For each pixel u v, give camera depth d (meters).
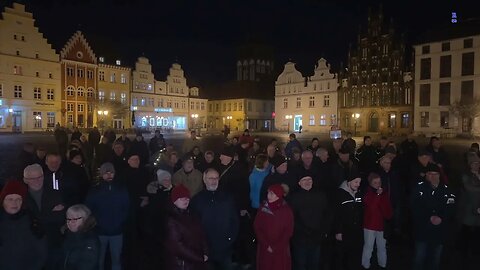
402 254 8.33
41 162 10.25
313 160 8.74
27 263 4.94
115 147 11.32
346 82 71.94
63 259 4.87
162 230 6.51
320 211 6.61
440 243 6.78
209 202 6.20
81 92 67.44
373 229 7.21
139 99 76.06
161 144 16.48
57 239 5.89
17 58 59.59
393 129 65.69
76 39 66.56
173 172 10.16
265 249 5.96
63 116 64.94
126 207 6.83
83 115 67.88
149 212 6.96
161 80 79.88
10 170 17.27
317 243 6.61
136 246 8.48
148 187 7.11
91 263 4.82
